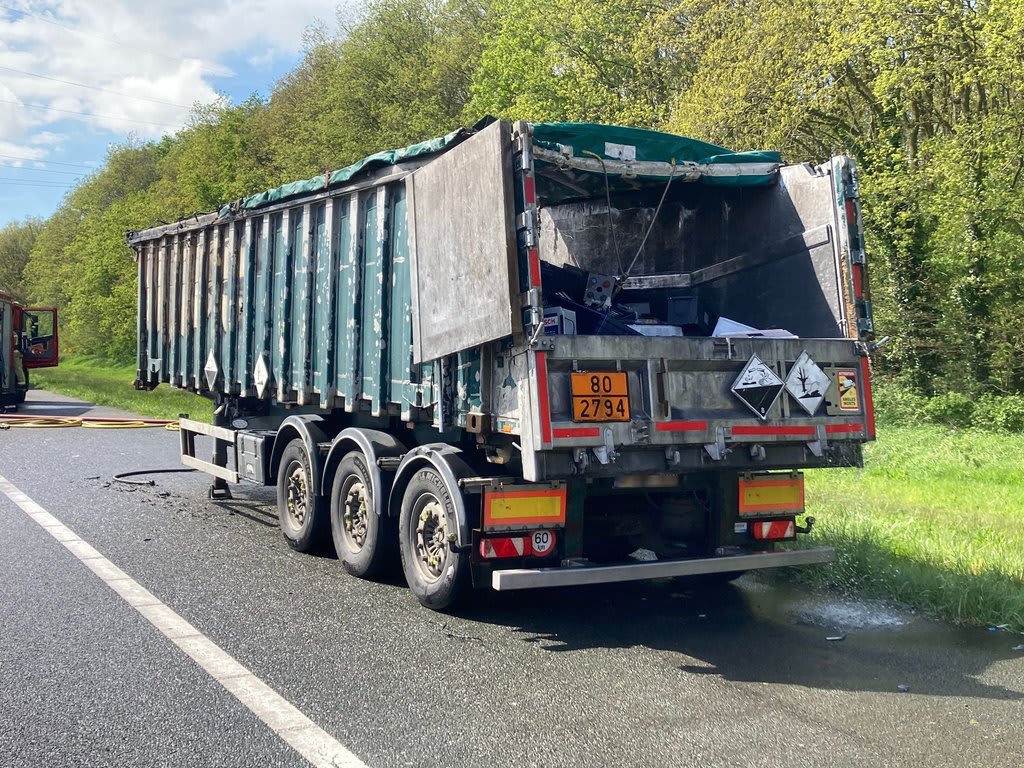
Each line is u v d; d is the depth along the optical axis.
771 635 5.72
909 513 9.11
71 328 65.19
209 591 6.52
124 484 11.34
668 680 4.87
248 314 9.05
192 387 10.62
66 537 8.15
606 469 5.37
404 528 6.41
